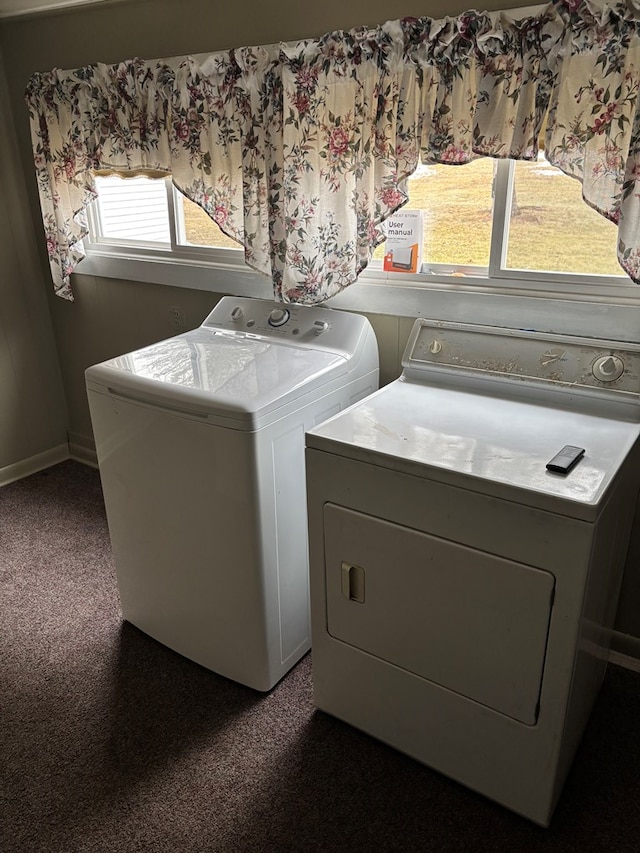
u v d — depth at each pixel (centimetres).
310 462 160
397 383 192
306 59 191
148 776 171
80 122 259
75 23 258
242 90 207
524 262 193
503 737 152
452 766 165
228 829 158
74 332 327
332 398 195
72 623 229
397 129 180
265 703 195
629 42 148
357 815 161
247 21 214
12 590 246
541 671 140
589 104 156
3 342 316
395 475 146
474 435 155
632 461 156
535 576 134
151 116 238
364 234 198
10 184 304
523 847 152
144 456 189
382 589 159
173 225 270
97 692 199
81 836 156
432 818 160
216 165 228
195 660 209
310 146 200
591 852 151
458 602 147
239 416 164
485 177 192
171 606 206
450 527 142
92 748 180
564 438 153
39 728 186
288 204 207
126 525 206
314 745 180
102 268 296
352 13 192
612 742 180
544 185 182
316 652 181
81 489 322
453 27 165
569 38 152
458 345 188
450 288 203
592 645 158
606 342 168
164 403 177
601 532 134
